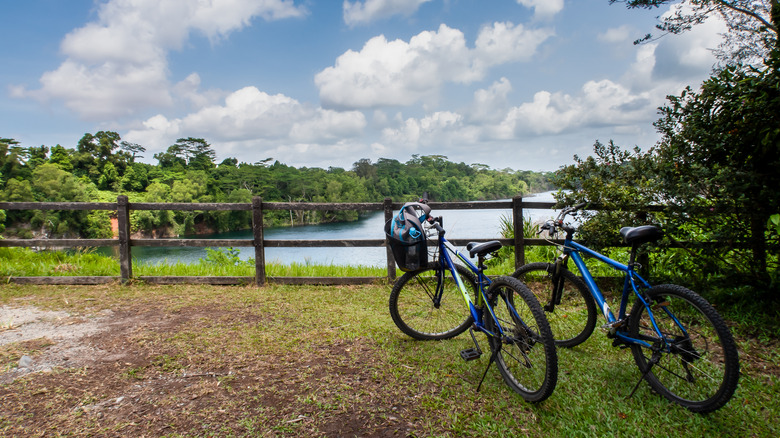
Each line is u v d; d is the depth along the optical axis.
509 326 2.84
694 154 4.34
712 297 4.19
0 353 3.41
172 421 2.44
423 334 3.62
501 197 119.69
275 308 4.57
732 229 4.09
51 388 2.84
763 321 3.70
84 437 2.30
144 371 3.08
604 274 5.40
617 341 2.85
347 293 5.16
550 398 2.63
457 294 3.57
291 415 2.49
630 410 2.48
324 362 3.19
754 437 2.22
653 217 4.67
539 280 3.67
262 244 5.53
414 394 2.71
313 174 110.19
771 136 3.52
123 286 5.50
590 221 4.99
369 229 53.50
